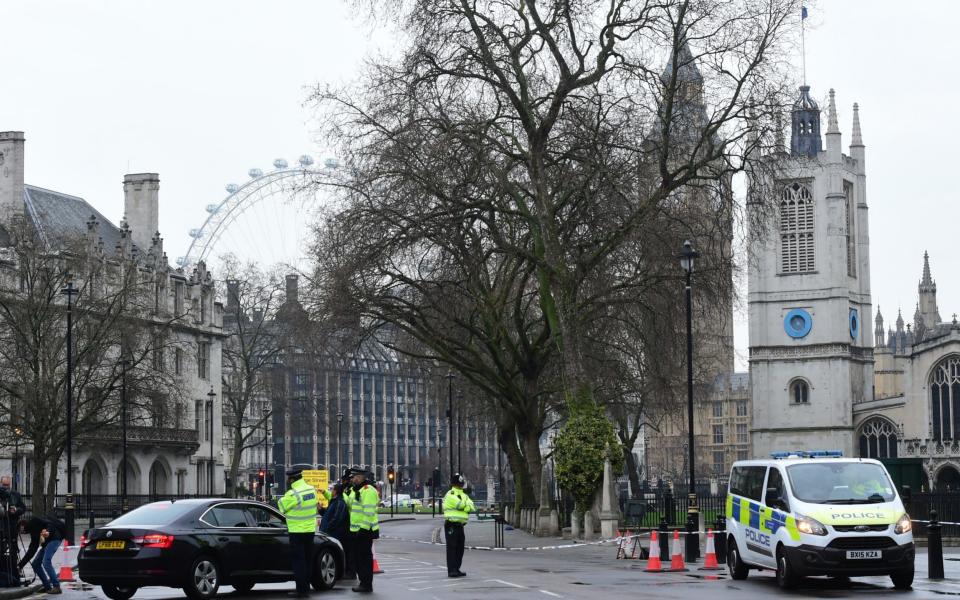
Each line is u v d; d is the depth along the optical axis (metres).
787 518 31.88
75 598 33.12
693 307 68.25
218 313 136.88
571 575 38.03
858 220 184.12
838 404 174.62
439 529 83.56
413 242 59.44
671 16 57.84
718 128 60.25
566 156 60.41
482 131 59.12
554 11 58.44
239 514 32.50
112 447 114.06
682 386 80.31
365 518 33.16
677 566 40.28
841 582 34.56
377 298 61.81
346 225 59.81
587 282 65.94
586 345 68.81
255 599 31.77
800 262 177.62
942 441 165.50
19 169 113.12
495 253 66.62
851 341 178.50
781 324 177.88
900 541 31.16
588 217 60.88
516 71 59.12
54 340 89.00
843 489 32.28
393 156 58.22
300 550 31.48
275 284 132.12
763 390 178.00
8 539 34.59
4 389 87.12
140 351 96.19
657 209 60.38
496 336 67.56
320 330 61.75
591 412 60.56
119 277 100.56
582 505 61.38
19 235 91.12
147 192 131.75
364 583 33.12
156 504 32.38
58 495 100.56
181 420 124.38
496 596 30.47
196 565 30.91
